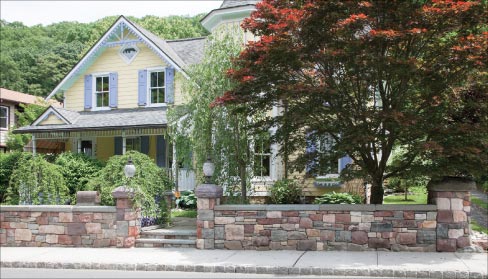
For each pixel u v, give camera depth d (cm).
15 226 1255
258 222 1118
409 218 1046
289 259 988
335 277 866
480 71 1018
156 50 2091
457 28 1012
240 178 1348
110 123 2014
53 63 4866
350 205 1074
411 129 1009
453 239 1027
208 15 2005
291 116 1042
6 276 928
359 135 991
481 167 990
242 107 1183
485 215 1616
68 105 2312
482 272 838
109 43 2191
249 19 1136
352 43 982
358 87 1088
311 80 1097
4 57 4634
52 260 1041
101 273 945
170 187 1410
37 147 2489
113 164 1346
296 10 1053
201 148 1323
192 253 1088
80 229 1212
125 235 1182
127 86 2200
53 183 1436
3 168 1903
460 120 1054
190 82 1357
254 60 1093
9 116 3416
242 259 1002
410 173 1059
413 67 959
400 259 959
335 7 1012
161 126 1881
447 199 1033
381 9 997
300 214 1098
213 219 1141
